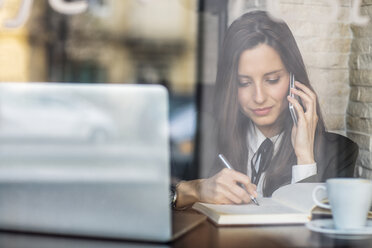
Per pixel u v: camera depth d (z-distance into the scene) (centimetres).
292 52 191
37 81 232
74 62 236
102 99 89
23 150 92
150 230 90
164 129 89
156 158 89
